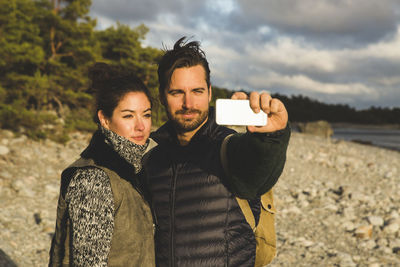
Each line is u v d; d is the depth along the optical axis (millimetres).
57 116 14836
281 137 1272
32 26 15180
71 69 16312
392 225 6551
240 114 1225
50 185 7148
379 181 12500
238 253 1543
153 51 15688
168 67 1599
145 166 1729
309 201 8484
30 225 5242
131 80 1569
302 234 6105
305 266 4680
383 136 74188
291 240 5660
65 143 12227
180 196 1588
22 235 4766
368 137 66438
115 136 1464
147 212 1583
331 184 10734
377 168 15172
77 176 1374
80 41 16156
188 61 1562
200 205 1553
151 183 1686
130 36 17266
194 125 1608
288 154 16406
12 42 14203
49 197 6715
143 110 1548
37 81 13508
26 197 6418
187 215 1562
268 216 1716
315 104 170875
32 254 4312
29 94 13867
